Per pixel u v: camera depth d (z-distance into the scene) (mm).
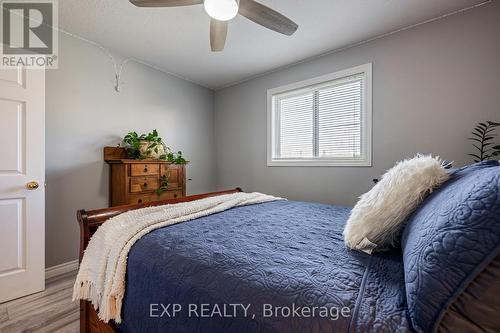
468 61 1950
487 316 438
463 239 488
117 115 2682
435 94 2094
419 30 2160
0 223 1729
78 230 2346
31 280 1848
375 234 909
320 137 2855
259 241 1029
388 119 2330
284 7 1942
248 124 3531
